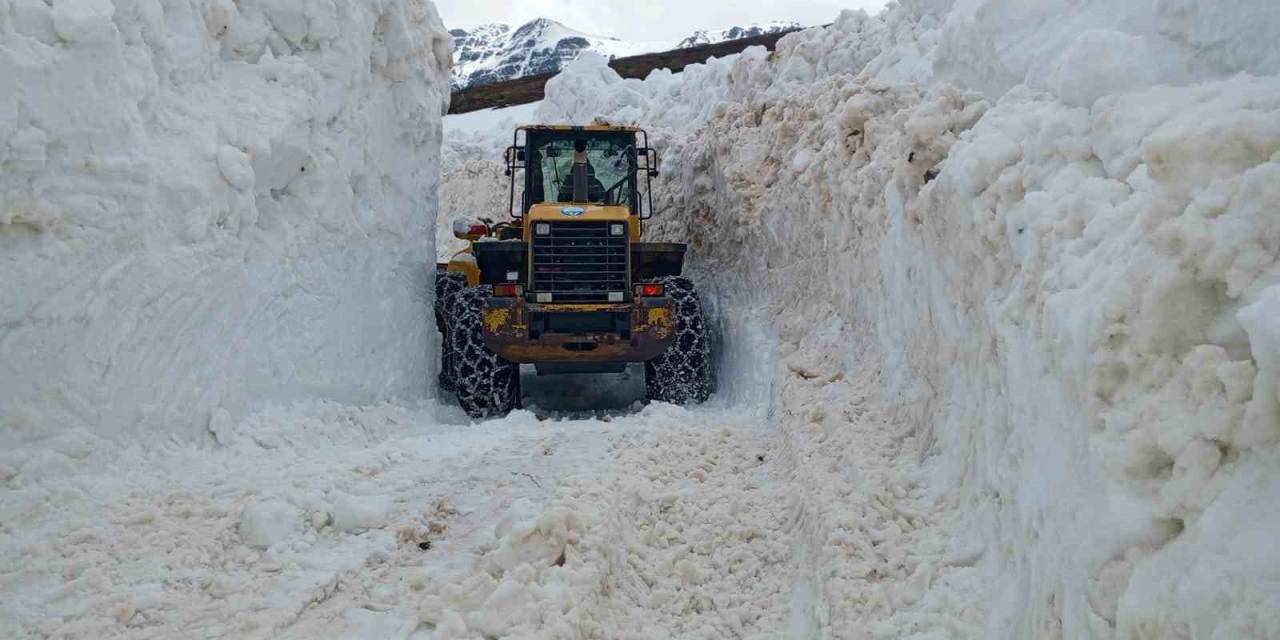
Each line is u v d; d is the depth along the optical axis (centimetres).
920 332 443
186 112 500
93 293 418
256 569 365
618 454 521
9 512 361
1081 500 226
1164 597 182
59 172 406
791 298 716
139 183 441
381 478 479
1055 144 329
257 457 488
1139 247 229
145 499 400
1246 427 183
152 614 324
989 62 495
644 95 1512
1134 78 332
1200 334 210
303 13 594
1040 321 277
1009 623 266
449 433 621
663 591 376
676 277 817
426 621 333
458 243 1521
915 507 362
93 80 418
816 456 454
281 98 564
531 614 320
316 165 594
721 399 782
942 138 442
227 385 504
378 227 683
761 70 936
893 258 491
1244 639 161
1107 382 224
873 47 818
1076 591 218
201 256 483
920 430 422
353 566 372
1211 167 222
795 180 716
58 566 342
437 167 796
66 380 407
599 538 368
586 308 743
